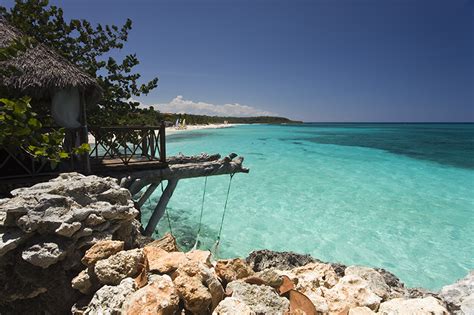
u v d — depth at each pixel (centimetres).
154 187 876
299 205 1292
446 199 1386
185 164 851
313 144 3878
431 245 944
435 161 2452
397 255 884
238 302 287
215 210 1218
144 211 1184
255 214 1182
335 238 985
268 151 3052
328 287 418
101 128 764
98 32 1367
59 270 344
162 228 1026
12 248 323
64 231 337
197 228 1038
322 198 1390
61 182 410
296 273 470
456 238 986
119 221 411
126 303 276
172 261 353
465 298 379
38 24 1215
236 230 1031
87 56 1374
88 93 778
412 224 1097
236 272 389
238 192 1480
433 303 320
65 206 371
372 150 3212
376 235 1005
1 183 553
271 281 355
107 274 321
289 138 4969
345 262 848
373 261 852
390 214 1190
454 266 830
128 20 1398
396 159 2544
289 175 1875
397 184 1662
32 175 588
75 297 347
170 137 4603
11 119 426
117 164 771
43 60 617
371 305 332
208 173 856
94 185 413
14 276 337
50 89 620
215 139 4391
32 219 332
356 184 1658
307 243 948
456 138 5159
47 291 340
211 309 309
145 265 336
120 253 339
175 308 280
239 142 4016
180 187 1555
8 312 340
